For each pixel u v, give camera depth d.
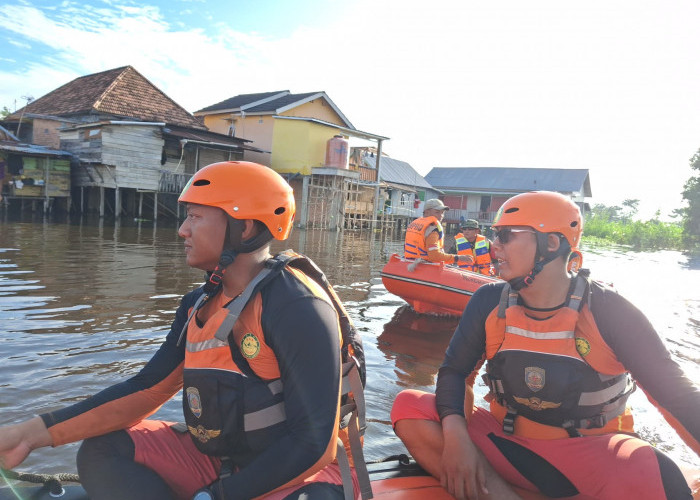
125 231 16.30
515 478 1.86
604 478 1.67
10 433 1.49
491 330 1.80
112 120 23.94
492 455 1.88
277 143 26.97
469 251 7.11
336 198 26.77
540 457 1.78
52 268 8.26
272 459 1.33
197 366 1.40
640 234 38.31
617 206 85.75
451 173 46.72
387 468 2.04
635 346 1.62
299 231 22.97
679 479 1.59
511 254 1.65
